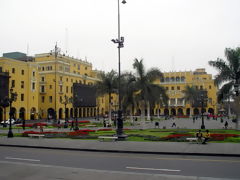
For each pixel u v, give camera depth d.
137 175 10.46
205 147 17.73
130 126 45.06
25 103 69.19
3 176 10.55
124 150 17.00
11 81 64.44
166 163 13.05
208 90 104.38
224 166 12.21
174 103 107.19
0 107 60.28
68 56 90.25
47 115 79.38
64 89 83.12
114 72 49.88
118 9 24.64
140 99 35.84
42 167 12.17
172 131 32.47
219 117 86.69
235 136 24.11
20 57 82.81
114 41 24.47
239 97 33.59
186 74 107.56
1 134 30.98
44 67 82.12
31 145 20.22
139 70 34.88
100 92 49.84
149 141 21.92
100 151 17.48
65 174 10.77
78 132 30.09
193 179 9.83
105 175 10.53
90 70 105.12
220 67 35.31
